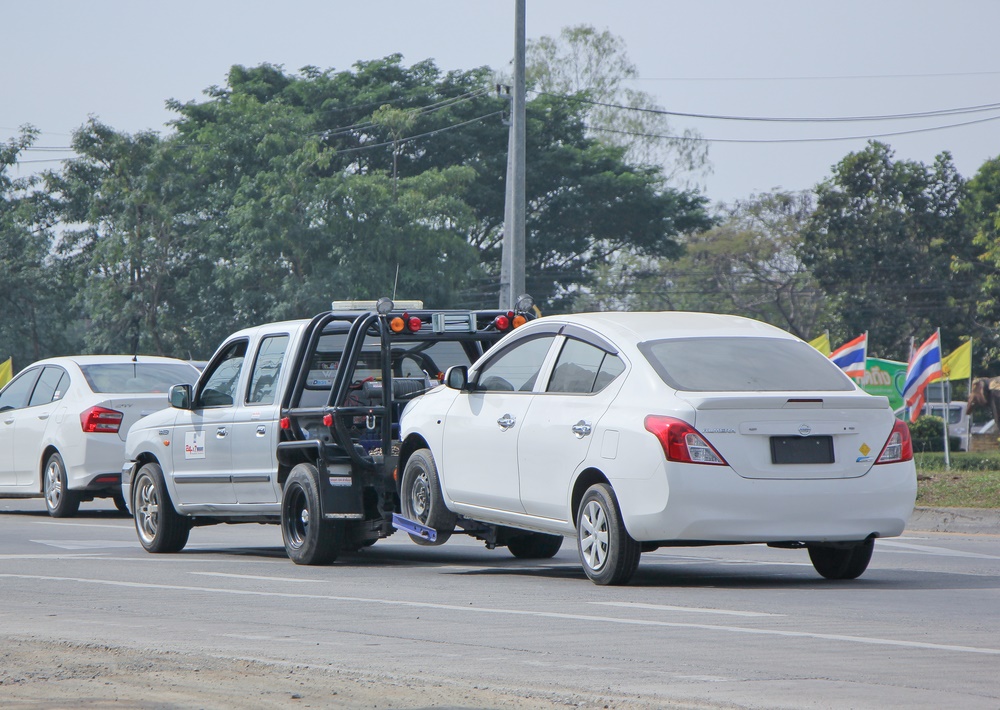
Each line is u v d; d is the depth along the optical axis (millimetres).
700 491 35344
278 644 28641
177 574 42719
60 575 42500
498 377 42344
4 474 73688
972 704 22297
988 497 67125
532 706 22172
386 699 22797
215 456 49062
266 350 48406
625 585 38094
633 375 37531
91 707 22281
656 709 21875
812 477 36156
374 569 44406
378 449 45688
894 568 43844
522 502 40062
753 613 32594
